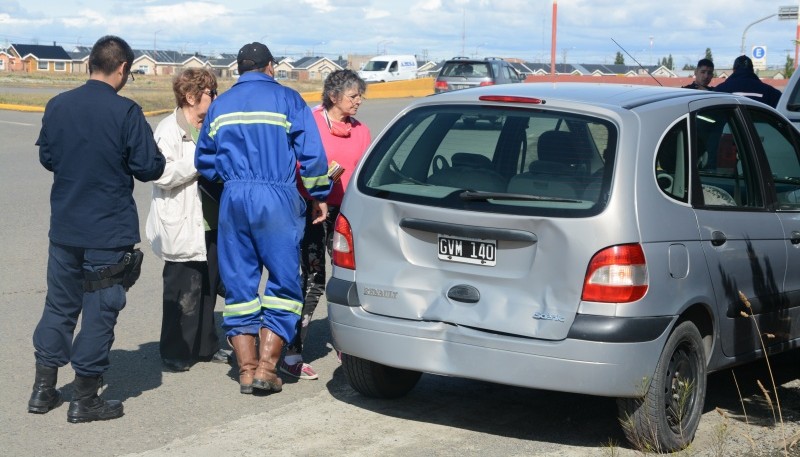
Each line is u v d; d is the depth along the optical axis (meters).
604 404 5.91
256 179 5.75
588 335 4.73
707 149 5.51
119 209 5.37
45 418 5.49
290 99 5.86
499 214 4.94
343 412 5.69
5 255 9.91
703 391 5.27
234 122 5.77
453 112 5.47
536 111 5.24
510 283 4.93
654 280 4.84
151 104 31.80
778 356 7.11
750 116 6.02
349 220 5.43
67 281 5.47
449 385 6.25
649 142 5.06
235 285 5.87
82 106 5.30
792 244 5.98
